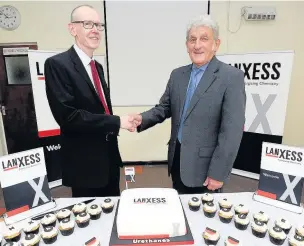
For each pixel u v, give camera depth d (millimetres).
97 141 1239
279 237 729
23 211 901
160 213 769
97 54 2736
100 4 2785
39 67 2148
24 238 746
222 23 2877
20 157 906
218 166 1101
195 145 1195
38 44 2863
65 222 806
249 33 2920
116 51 2924
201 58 1138
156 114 1468
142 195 866
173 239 727
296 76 3045
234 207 912
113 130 1211
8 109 3066
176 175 1338
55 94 1123
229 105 1094
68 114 1143
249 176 2576
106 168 1271
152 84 3049
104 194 1384
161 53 2959
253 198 998
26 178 918
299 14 2873
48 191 972
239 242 713
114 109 3098
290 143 3246
